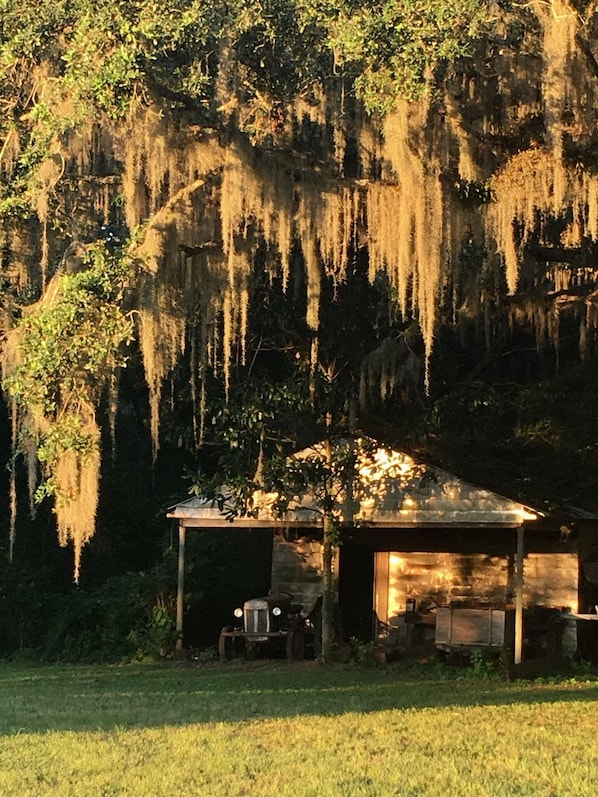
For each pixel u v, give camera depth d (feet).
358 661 55.57
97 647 64.39
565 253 45.32
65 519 36.96
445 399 62.39
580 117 37.04
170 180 39.63
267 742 28.07
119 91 35.53
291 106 40.60
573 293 49.96
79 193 42.68
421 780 23.35
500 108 40.68
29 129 38.96
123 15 34.58
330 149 43.14
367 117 39.22
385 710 34.94
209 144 38.91
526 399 65.98
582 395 65.77
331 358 54.85
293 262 48.70
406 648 59.41
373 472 55.93
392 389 55.88
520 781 23.31
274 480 53.57
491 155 39.24
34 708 36.83
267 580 73.05
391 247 38.93
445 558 62.59
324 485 55.16
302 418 55.36
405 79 34.45
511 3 35.76
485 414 66.33
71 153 39.19
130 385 74.02
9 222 39.37
